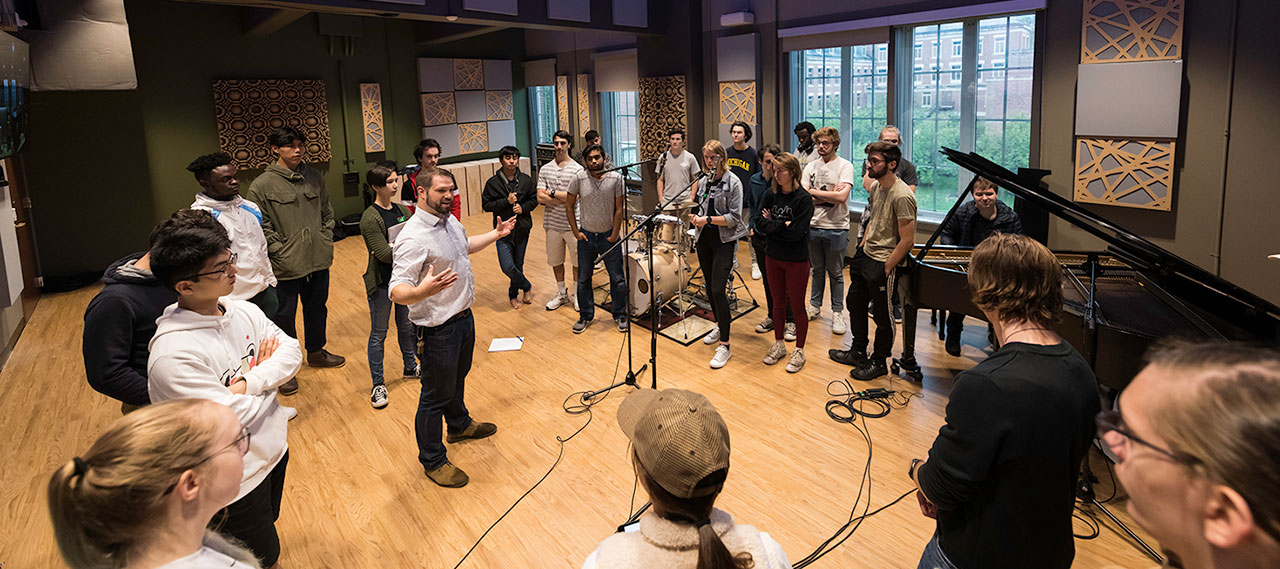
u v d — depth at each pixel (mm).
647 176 7969
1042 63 5230
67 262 6836
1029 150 5473
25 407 4094
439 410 3168
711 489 1126
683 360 4527
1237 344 646
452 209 3283
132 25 7062
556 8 6617
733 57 7203
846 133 6664
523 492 3148
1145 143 4816
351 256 7648
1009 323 1623
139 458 988
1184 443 604
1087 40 4953
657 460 1117
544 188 5320
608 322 5309
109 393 2076
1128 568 2512
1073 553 1630
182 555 1049
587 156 4766
